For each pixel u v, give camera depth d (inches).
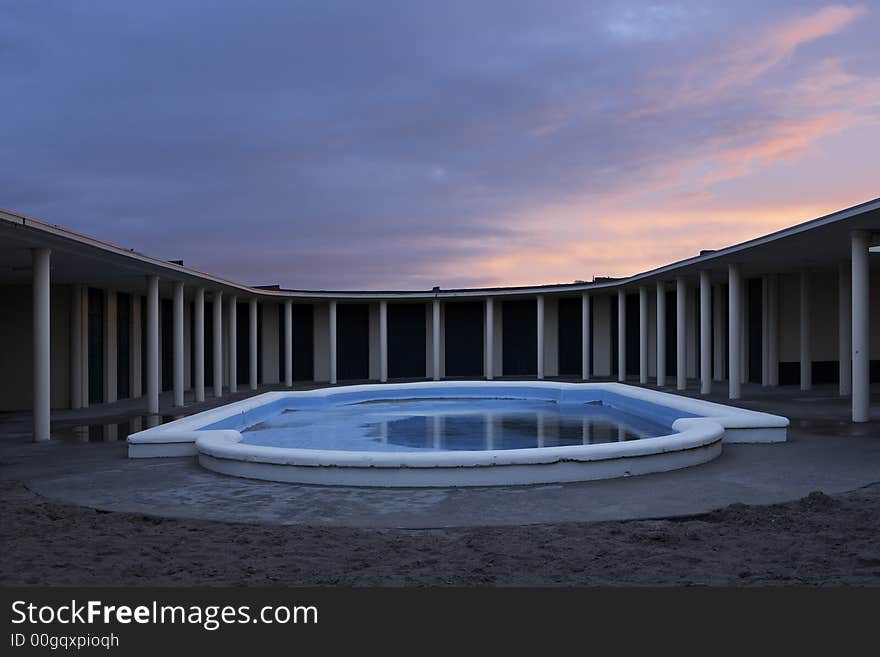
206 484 347.9
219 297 932.0
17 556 229.8
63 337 796.6
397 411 773.9
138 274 717.3
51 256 574.6
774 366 957.8
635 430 589.9
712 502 294.8
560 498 305.7
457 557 223.5
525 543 237.9
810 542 234.8
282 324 1251.8
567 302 1293.1
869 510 276.7
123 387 919.7
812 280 975.0
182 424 498.3
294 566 215.6
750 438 458.0
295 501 307.3
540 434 565.6
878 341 938.1
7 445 495.8
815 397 780.6
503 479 334.6
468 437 549.3
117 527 268.7
